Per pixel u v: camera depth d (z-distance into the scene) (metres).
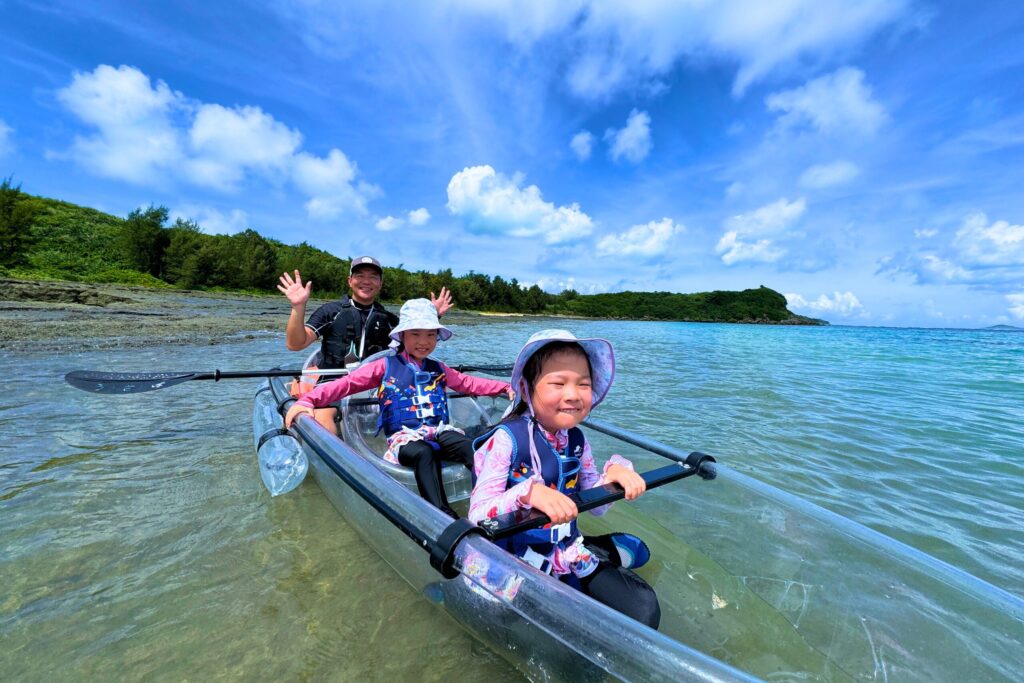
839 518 1.96
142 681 1.56
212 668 1.62
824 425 5.13
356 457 2.35
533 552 1.67
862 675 1.52
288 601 1.97
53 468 3.33
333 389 3.04
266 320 16.80
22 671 1.58
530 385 1.80
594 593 1.67
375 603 1.96
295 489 3.04
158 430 4.27
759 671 1.57
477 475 1.78
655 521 2.44
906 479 3.59
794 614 1.79
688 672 1.04
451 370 3.37
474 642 1.72
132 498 2.90
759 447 4.29
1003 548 2.62
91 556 2.27
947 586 1.61
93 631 1.78
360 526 2.31
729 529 2.20
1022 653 1.40
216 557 2.28
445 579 1.72
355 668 1.62
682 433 4.69
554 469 1.79
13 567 2.16
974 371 10.61
